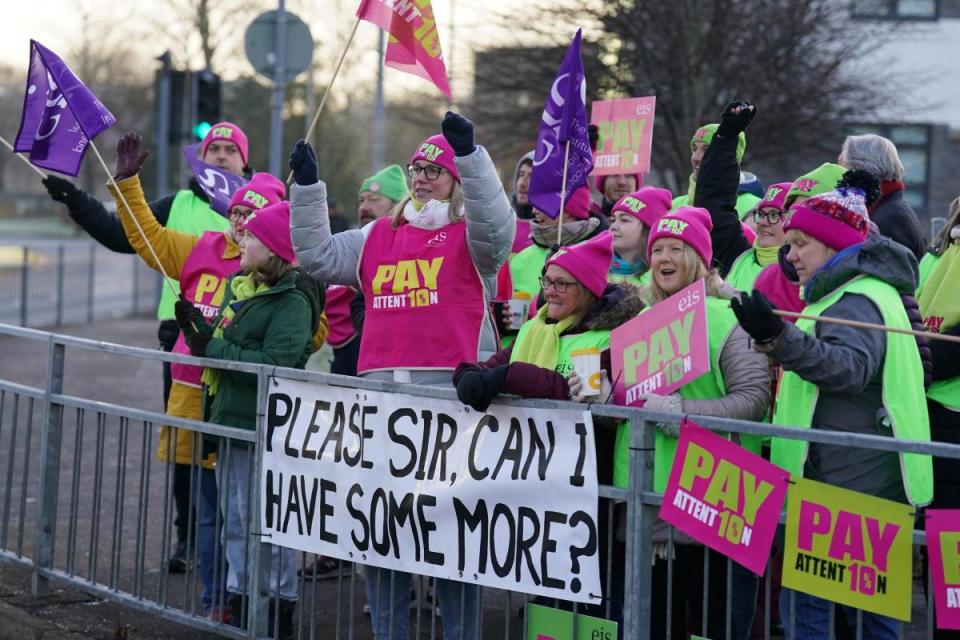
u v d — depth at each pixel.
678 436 9.45
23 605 13.74
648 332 9.47
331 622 13.33
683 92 36.81
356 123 90.94
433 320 11.18
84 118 13.44
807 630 9.27
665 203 12.88
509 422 9.90
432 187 11.34
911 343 9.24
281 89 27.88
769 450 10.71
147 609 12.67
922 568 10.76
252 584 11.74
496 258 11.12
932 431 11.14
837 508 8.43
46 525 13.93
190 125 35.59
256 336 12.15
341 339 15.21
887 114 42.88
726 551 8.85
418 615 10.72
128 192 14.11
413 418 10.48
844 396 9.18
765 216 12.48
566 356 10.25
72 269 50.03
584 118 12.08
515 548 9.85
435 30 12.52
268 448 11.60
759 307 8.43
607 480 9.84
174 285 15.00
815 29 38.00
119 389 30.70
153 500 18.64
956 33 48.56
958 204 11.39
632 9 37.03
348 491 10.94
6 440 22.97
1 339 42.28
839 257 9.24
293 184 11.59
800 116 37.81
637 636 9.35
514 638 13.07
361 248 11.91
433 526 10.34
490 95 41.84
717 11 36.53
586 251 10.25
